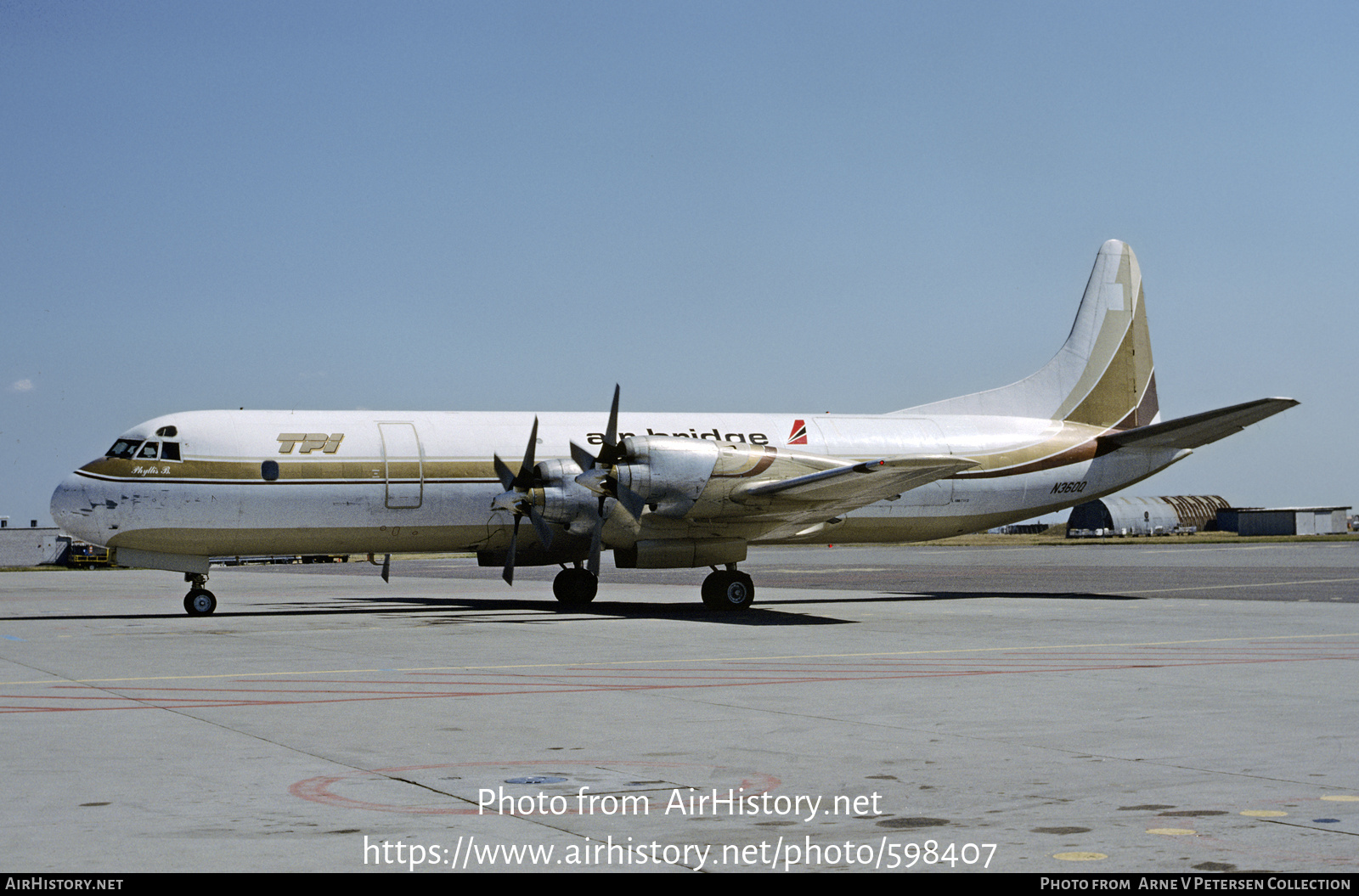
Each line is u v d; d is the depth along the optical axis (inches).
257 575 2124.8
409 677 555.8
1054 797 306.2
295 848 260.2
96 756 360.2
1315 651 653.9
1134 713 440.1
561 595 1120.2
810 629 812.6
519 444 1063.6
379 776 331.9
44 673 575.8
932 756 359.9
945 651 661.9
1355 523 6486.2
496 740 388.5
